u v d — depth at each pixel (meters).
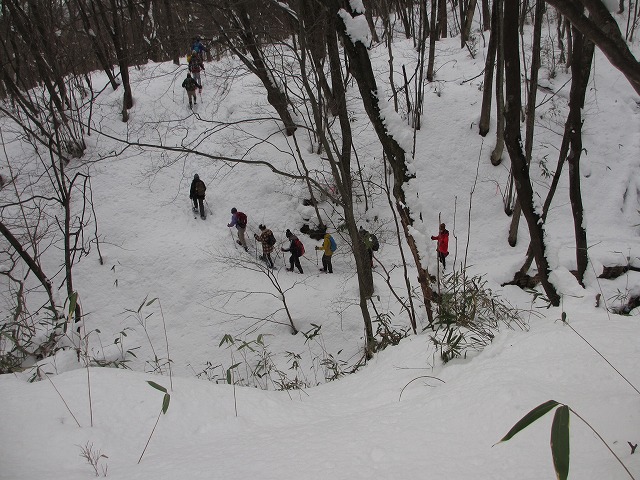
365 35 6.20
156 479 2.51
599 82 17.69
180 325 12.23
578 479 1.90
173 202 15.13
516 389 2.73
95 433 3.18
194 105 17.61
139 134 16.78
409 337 6.31
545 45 18.78
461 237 14.34
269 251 13.09
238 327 11.86
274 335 11.42
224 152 15.82
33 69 16.23
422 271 6.81
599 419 2.31
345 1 6.46
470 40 20.39
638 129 16.23
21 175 15.61
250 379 9.42
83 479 2.61
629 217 14.52
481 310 5.92
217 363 11.02
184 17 13.83
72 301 3.68
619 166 15.56
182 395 3.76
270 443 2.88
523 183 4.95
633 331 3.34
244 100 17.31
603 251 12.12
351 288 12.62
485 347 4.05
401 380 4.26
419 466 2.27
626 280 11.33
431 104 16.88
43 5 14.24
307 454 2.57
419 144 15.95
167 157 15.98
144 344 11.75
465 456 2.29
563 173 15.34
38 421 3.29
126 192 15.26
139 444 3.20
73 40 16.38
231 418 3.55
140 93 18.36
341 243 14.37
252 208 14.91
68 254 8.86
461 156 15.71
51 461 2.87
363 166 15.19
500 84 13.96
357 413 3.37
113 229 14.39
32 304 12.58
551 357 3.17
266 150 15.75
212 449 2.94
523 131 15.95
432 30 16.77
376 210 14.75
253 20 10.78
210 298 12.67
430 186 15.30
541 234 5.21
